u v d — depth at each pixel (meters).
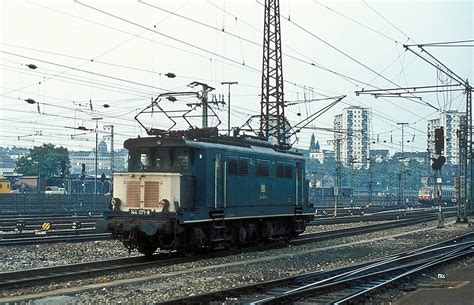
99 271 18.12
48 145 100.44
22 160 101.31
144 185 22.44
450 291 15.24
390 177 133.12
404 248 29.03
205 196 23.53
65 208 62.97
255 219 27.77
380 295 15.32
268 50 42.06
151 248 23.67
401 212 69.50
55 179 91.88
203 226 23.78
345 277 17.53
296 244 30.03
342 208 79.56
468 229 43.12
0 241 26.84
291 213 30.48
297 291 14.25
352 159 101.50
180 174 22.36
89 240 29.80
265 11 42.38
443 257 22.89
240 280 17.62
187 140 23.33
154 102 27.39
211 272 19.33
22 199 59.12
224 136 26.62
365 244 30.81
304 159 32.44
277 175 29.25
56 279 16.69
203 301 13.48
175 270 19.73
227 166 25.05
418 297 14.33
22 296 14.47
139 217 22.19
